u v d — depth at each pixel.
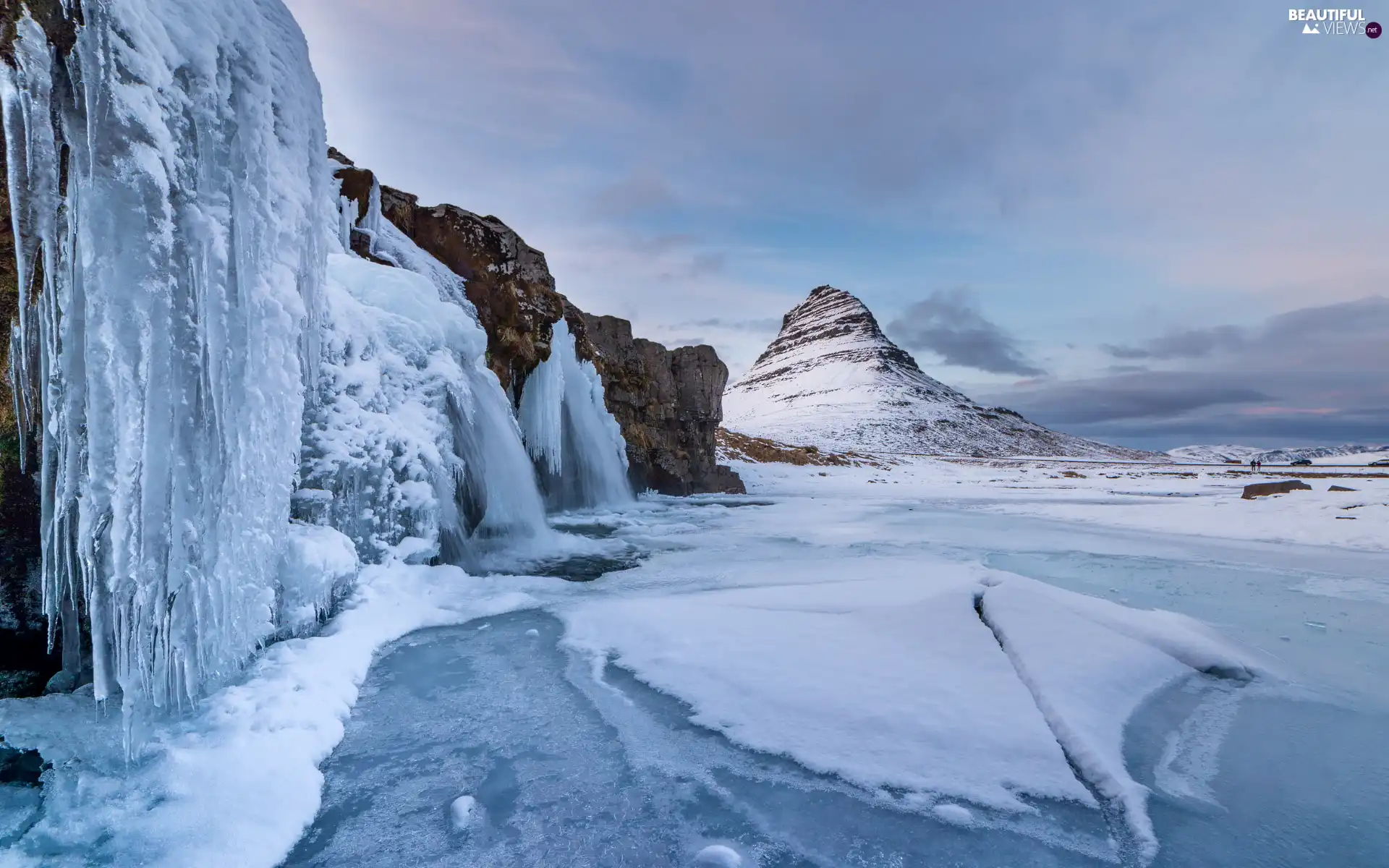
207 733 2.65
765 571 6.72
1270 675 3.58
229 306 3.25
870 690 3.21
